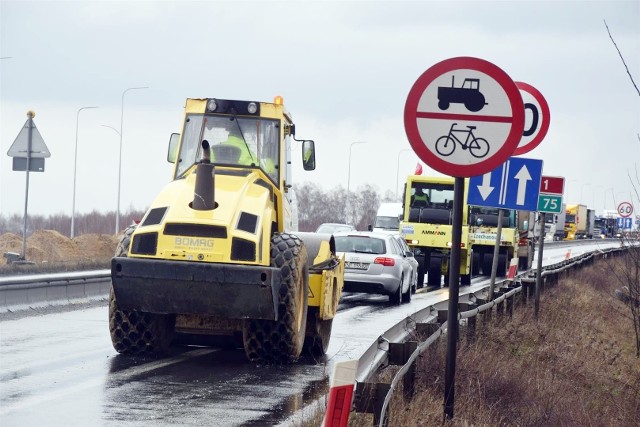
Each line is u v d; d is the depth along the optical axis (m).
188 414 14.70
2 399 15.29
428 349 16.86
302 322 20.41
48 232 71.00
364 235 39.66
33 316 28.61
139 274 18.97
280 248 19.73
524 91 20.11
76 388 16.48
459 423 13.55
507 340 23.84
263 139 21.92
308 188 195.38
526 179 23.44
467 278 54.09
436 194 55.62
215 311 19.12
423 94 13.04
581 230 169.75
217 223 19.17
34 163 41.47
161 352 20.89
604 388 23.69
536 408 17.38
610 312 41.88
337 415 8.41
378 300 41.84
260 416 14.80
